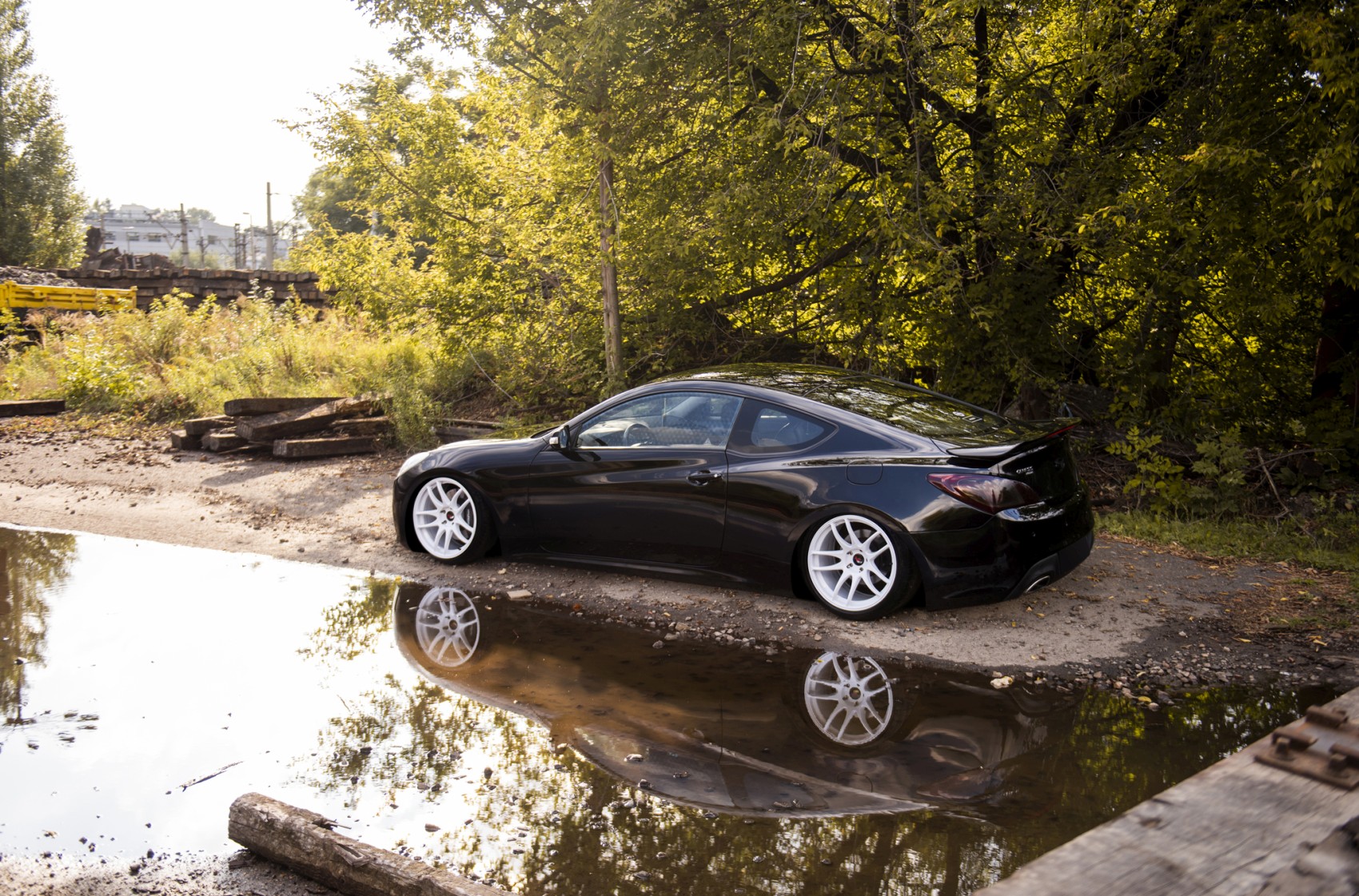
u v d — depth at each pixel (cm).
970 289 879
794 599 543
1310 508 753
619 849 284
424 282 1213
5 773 339
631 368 1098
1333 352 958
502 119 1183
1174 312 904
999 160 927
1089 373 991
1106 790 317
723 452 541
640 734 370
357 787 327
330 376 1444
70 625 509
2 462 1031
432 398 1287
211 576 610
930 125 879
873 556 500
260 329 1622
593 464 575
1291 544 672
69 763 347
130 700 406
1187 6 816
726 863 275
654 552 561
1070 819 297
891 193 895
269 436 1046
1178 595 549
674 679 430
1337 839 126
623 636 490
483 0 984
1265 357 1034
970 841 285
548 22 988
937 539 479
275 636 490
